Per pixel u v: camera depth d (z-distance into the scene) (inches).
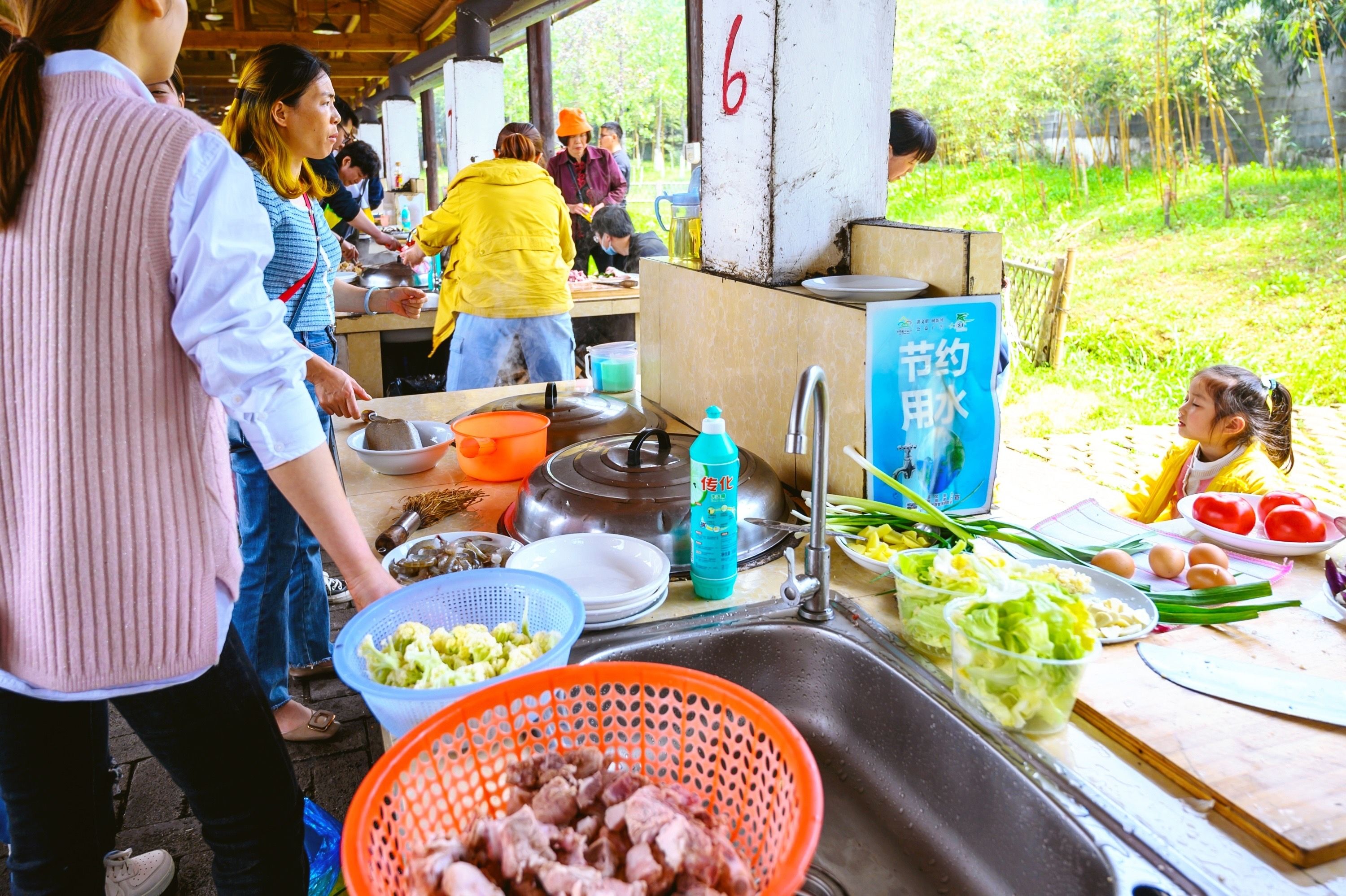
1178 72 394.6
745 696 33.5
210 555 43.6
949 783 43.7
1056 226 404.5
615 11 1046.4
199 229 40.4
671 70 1013.2
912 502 62.1
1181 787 38.0
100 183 39.3
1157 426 227.0
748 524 61.1
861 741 49.8
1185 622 50.2
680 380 92.3
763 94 71.9
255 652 87.3
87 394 39.8
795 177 73.8
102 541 40.6
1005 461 151.6
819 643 51.6
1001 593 43.4
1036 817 38.1
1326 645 48.6
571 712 36.3
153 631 41.9
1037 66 441.1
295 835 51.4
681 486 62.3
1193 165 397.4
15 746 45.1
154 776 92.0
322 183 100.3
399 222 321.1
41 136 39.6
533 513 63.5
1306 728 40.8
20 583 41.8
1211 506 64.1
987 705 41.9
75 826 48.3
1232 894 32.3
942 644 48.0
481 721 34.4
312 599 99.8
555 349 155.6
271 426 43.5
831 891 43.9
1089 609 49.8
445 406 101.7
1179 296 312.8
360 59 570.3
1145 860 34.0
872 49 73.1
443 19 390.9
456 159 317.4
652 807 30.1
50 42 41.1
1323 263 304.5
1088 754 40.4
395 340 178.2
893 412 64.1
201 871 79.4
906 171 103.6
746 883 28.8
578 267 244.2
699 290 85.3
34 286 39.6
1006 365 78.8
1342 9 340.8
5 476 41.5
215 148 41.5
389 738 44.2
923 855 44.3
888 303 61.7
